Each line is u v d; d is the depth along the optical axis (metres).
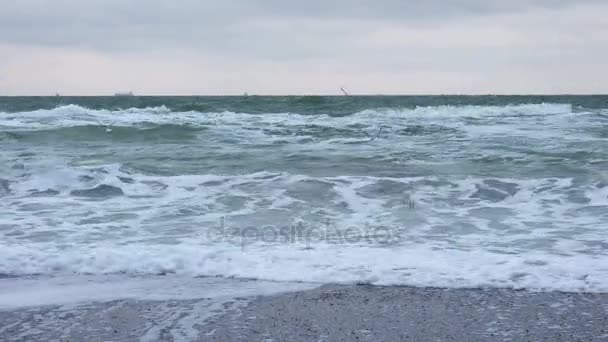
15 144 15.64
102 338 4.18
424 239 6.91
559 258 6.00
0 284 5.32
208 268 5.73
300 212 8.38
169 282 5.39
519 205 8.81
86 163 12.45
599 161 12.24
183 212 8.35
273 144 15.74
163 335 4.23
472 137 16.55
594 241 6.79
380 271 5.61
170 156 13.51
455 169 11.57
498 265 5.76
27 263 5.85
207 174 11.10
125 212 8.34
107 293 5.10
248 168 11.80
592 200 9.03
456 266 5.75
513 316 4.56
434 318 4.52
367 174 11.11
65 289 5.20
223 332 4.27
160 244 6.62
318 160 12.80
